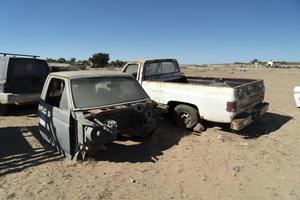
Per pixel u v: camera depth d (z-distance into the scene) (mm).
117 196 4391
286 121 8922
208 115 7086
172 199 4320
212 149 6301
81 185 4703
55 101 6535
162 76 9211
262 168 5387
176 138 6969
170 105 8078
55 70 14812
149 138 6871
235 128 6582
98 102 5695
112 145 6414
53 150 6199
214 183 4809
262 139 7047
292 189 4621
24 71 9578
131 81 6547
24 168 5328
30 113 9922
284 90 17766
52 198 4332
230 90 6664
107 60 50531
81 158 5566
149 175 5062
